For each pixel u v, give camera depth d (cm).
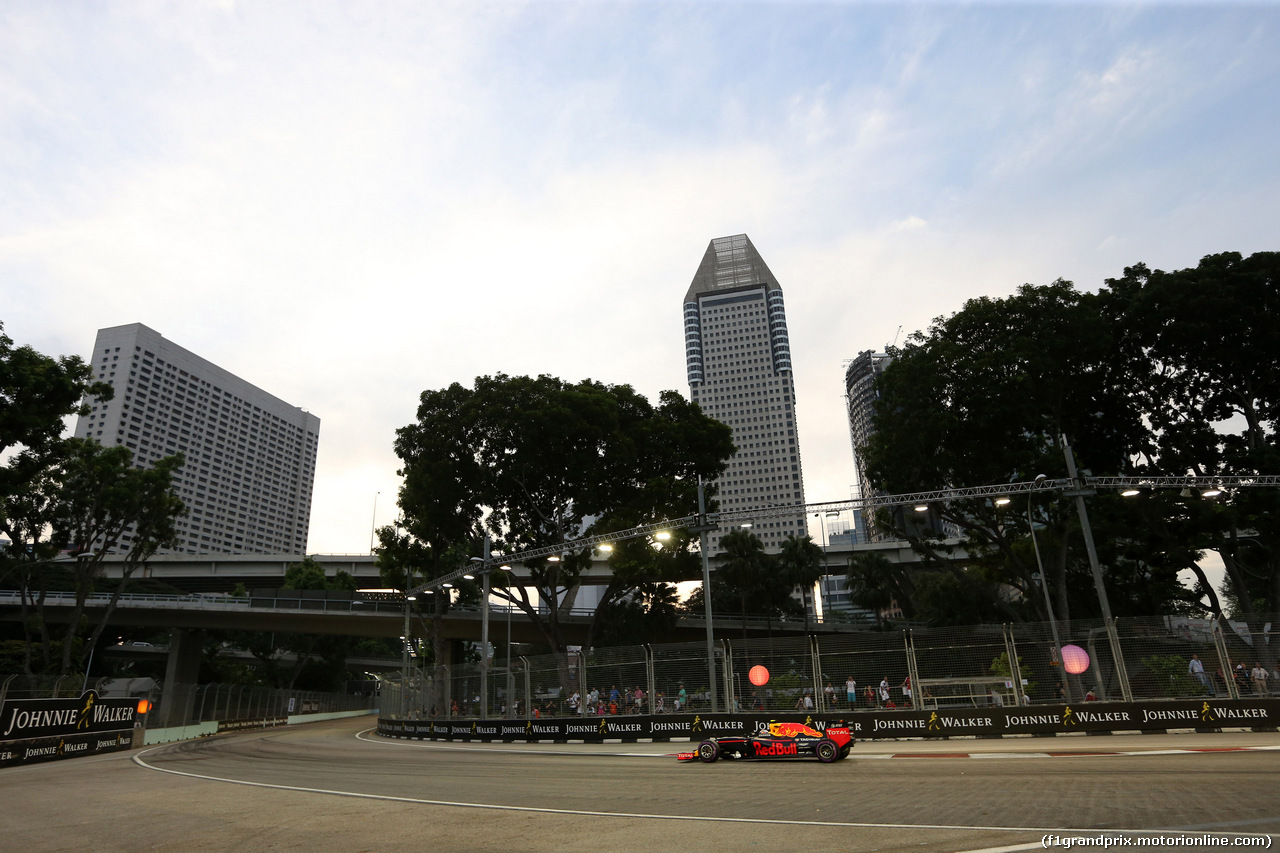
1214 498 3488
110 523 5134
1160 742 1877
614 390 4950
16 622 7844
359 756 2473
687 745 2519
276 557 9412
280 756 2533
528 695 3178
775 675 2712
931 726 2395
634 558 4275
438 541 4769
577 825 923
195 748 3142
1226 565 3781
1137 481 2803
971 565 4803
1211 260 3738
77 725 2748
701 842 777
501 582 4638
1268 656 2302
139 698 3231
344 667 10281
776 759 1848
